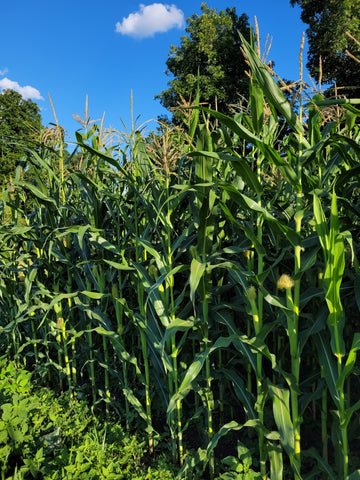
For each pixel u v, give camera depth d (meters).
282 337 2.77
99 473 2.07
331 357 1.82
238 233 2.44
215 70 15.79
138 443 2.71
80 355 3.31
